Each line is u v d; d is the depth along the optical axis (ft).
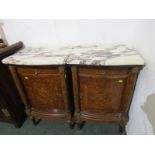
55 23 4.19
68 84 3.69
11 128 4.84
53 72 3.44
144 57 3.04
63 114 4.18
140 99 3.22
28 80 3.74
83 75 3.32
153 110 2.49
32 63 3.22
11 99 4.47
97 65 2.97
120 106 3.69
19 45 4.46
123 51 3.58
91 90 3.56
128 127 4.20
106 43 4.28
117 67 2.98
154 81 2.46
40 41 4.58
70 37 4.36
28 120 5.13
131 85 3.18
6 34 4.61
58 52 3.86
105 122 3.97
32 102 4.25
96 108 3.88
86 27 4.13
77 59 3.11
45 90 3.83
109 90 3.43
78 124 4.42
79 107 4.00
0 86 4.00
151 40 2.64
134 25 3.84
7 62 3.36
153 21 2.56
